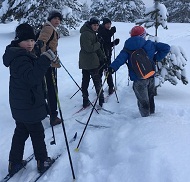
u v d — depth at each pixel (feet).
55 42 14.43
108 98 20.03
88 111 17.34
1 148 12.97
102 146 12.39
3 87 22.76
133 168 9.45
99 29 19.31
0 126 15.37
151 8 20.20
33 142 10.61
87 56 16.93
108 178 9.43
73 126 15.15
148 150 10.02
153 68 13.65
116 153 10.83
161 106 16.80
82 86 17.85
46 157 10.93
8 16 55.52
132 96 20.01
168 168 8.88
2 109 17.80
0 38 51.75
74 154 12.05
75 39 52.42
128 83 23.49
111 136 12.89
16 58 8.98
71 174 10.61
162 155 9.57
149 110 14.46
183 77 19.12
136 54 12.93
